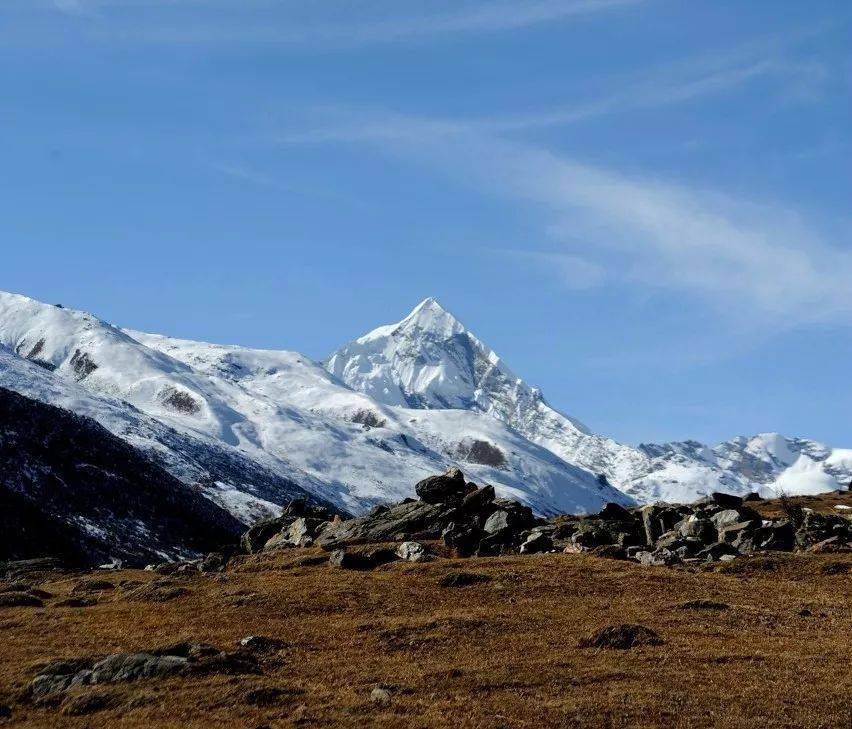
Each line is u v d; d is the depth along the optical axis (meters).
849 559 66.81
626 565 66.25
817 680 39.25
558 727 34.00
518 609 53.94
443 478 90.12
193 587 64.88
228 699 37.28
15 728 35.22
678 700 36.59
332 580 63.00
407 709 36.19
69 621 54.69
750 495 133.25
